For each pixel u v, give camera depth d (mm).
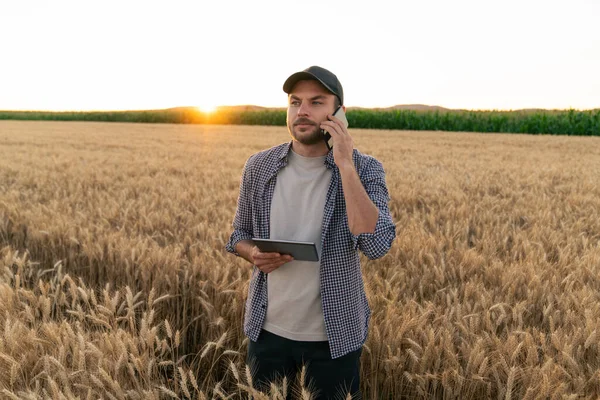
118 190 8484
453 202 7348
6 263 3965
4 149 18781
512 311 2977
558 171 12617
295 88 1925
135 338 2480
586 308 2883
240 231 2254
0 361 2307
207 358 2977
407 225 5762
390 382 2531
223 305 3215
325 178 2006
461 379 2258
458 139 28781
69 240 4793
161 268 3934
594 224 6070
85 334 2572
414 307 2943
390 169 12508
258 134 33000
